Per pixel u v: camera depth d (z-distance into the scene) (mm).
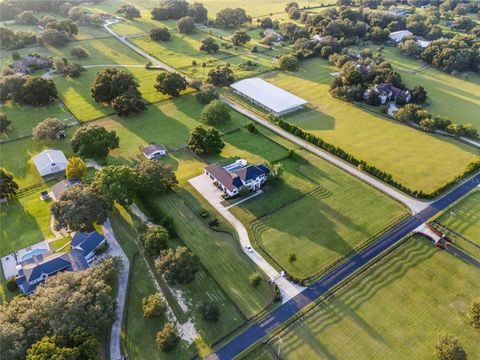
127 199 97000
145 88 170375
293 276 82875
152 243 82500
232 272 83438
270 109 152125
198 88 168375
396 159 126000
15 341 59250
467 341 70812
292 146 131125
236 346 69062
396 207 104375
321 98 168750
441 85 187000
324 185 111875
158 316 73375
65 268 80625
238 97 166125
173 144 129875
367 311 75938
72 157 113875
